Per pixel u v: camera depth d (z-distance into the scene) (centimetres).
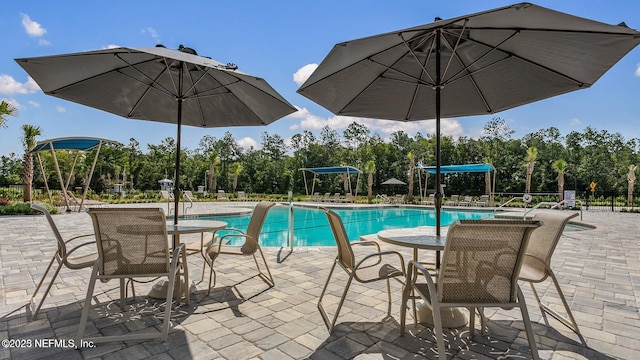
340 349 226
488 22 243
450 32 288
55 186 3662
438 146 298
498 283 202
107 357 211
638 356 220
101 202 1797
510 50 303
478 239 194
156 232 244
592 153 3241
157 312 284
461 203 1988
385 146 3553
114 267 240
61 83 346
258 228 365
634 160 3144
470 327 250
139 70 361
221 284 366
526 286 370
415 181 3344
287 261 478
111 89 382
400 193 3431
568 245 625
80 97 374
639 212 1448
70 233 700
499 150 3192
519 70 326
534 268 269
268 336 244
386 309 299
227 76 375
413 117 421
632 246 615
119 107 408
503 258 200
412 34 284
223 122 465
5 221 893
